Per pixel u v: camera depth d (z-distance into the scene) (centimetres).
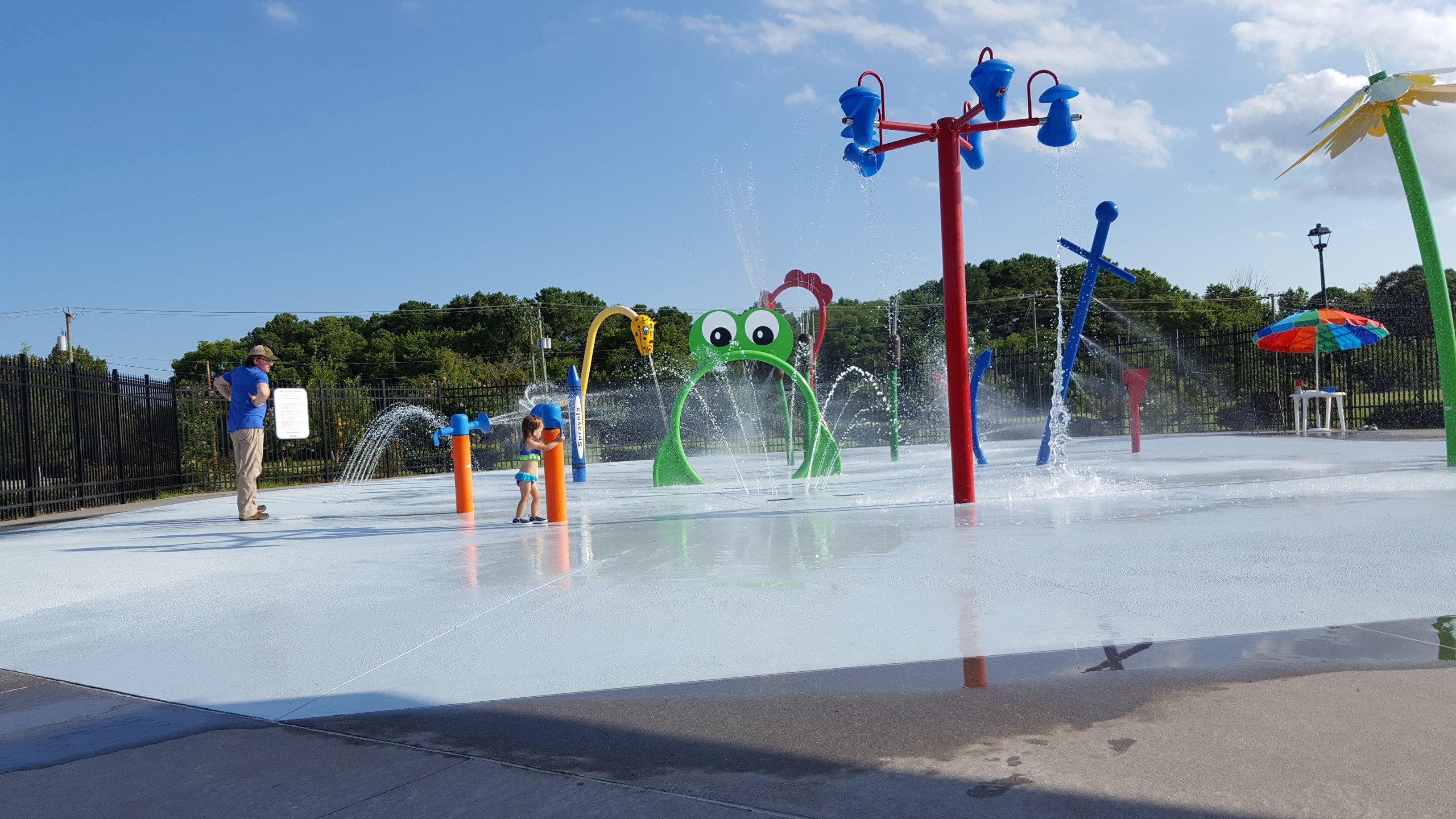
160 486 1518
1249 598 336
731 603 377
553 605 394
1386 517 511
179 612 427
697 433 2853
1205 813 172
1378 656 261
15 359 1172
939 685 259
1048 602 347
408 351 5916
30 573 578
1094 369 2377
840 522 625
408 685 290
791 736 227
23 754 244
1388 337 1856
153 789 216
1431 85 814
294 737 248
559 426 730
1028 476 924
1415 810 169
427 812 194
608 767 214
